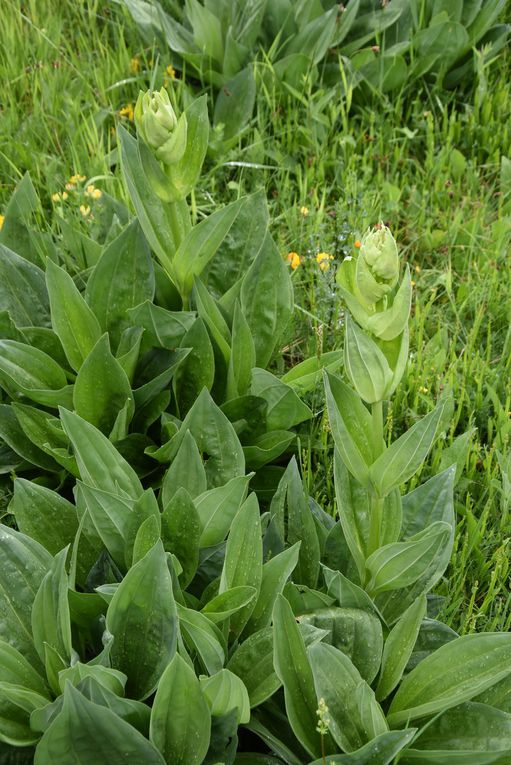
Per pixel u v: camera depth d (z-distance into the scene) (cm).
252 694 229
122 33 401
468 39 393
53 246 301
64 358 287
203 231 274
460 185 365
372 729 221
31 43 419
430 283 332
